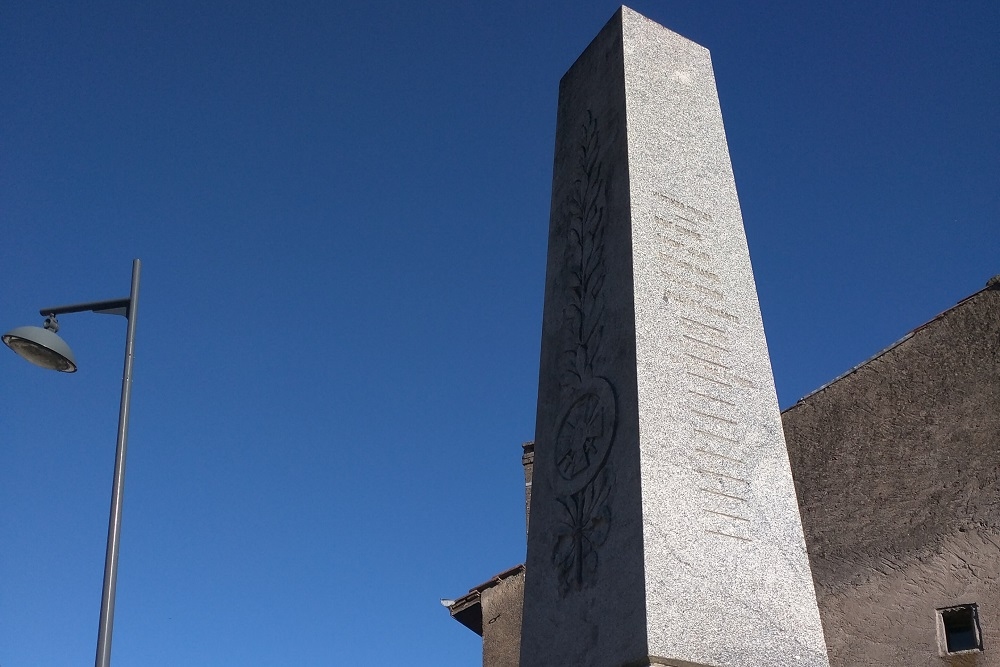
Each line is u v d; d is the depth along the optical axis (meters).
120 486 7.46
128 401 7.84
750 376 7.46
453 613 15.02
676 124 8.49
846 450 11.79
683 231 7.88
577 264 8.18
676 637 6.09
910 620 10.62
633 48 8.72
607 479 6.88
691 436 6.92
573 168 8.77
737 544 6.66
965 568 10.48
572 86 9.33
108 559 7.16
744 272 7.98
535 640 7.02
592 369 7.50
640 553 6.29
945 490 10.90
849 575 11.19
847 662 10.84
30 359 8.18
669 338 7.27
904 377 11.68
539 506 7.52
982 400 11.01
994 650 10.02
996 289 11.30
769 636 6.45
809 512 11.77
